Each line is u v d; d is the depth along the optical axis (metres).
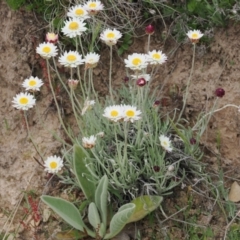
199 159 0.95
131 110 0.82
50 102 1.05
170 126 0.98
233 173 0.96
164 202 0.93
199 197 0.93
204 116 0.95
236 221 0.91
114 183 0.91
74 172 0.91
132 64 0.87
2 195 0.99
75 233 0.90
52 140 1.02
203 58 1.04
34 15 1.08
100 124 0.96
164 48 1.06
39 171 1.00
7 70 1.08
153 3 1.05
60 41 1.07
